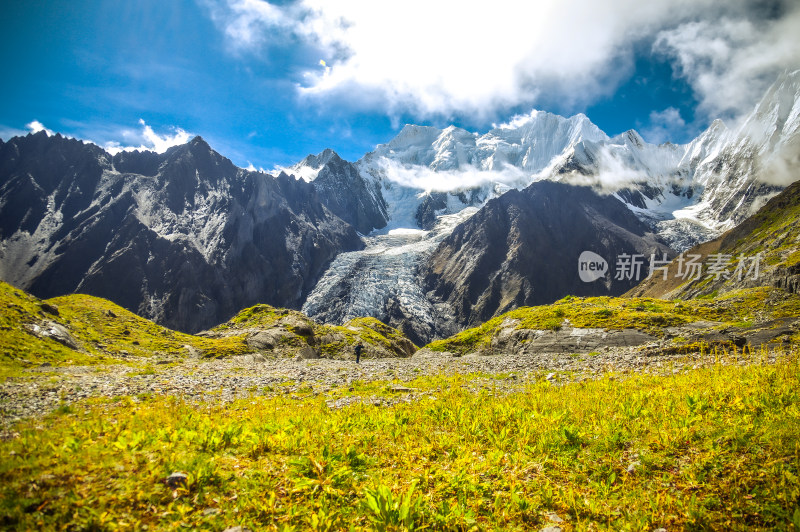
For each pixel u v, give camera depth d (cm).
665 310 5091
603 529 736
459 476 909
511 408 1448
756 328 3288
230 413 1702
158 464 880
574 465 981
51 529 653
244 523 731
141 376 3073
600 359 3353
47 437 1029
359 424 1366
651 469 923
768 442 920
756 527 700
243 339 6306
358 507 793
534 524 770
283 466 959
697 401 1234
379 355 7438
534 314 5856
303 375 3325
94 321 5400
